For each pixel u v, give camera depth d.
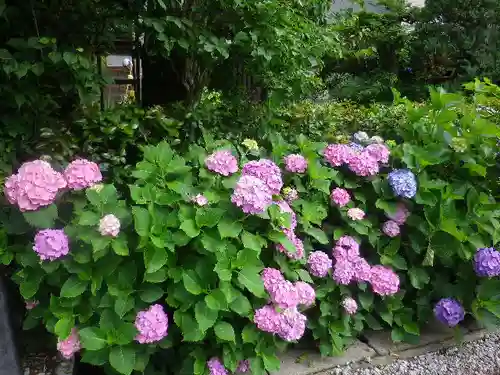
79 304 1.74
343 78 6.59
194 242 1.74
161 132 2.67
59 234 1.66
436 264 2.40
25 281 1.72
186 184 1.88
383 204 2.23
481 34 6.59
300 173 2.16
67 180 1.80
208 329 1.76
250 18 2.49
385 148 2.30
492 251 2.22
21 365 1.89
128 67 3.87
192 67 2.98
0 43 2.34
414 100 6.35
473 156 2.34
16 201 1.70
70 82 2.32
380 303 2.29
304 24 2.78
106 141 2.55
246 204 1.73
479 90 2.79
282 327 1.78
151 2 2.37
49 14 2.36
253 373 1.84
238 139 2.75
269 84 2.88
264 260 1.95
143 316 1.67
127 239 1.72
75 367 1.97
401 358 2.25
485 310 2.29
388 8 7.38
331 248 2.24
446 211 2.27
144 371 1.87
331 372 2.11
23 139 2.33
